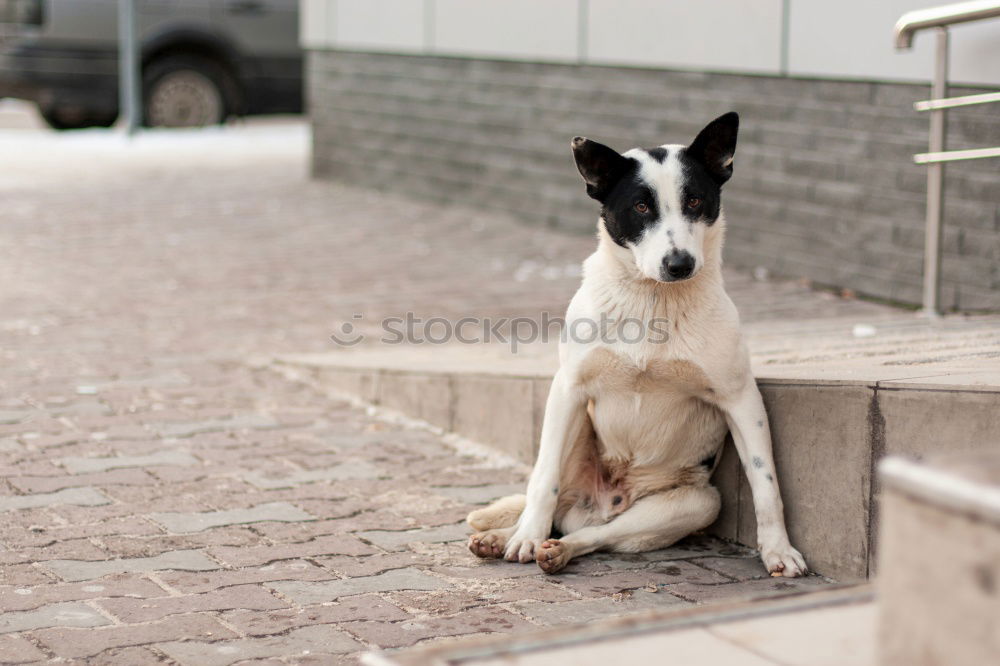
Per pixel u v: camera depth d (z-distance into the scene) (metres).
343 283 9.32
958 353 4.94
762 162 9.26
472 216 12.19
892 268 8.32
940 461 2.04
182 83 17.86
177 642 3.49
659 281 4.00
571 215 11.20
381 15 13.15
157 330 7.89
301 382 6.83
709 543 4.49
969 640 1.92
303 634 3.57
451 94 12.41
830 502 4.09
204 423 5.96
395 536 4.50
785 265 9.20
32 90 16.70
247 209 12.45
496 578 4.08
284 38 18.22
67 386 6.52
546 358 6.36
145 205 12.51
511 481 5.22
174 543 4.34
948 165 7.80
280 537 4.43
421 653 2.26
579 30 10.80
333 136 14.08
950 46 7.69
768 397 4.30
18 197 12.69
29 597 3.80
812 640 2.34
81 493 4.85
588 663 2.24
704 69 9.63
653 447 4.33
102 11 16.80
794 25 8.83
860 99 8.42
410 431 5.98
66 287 9.02
